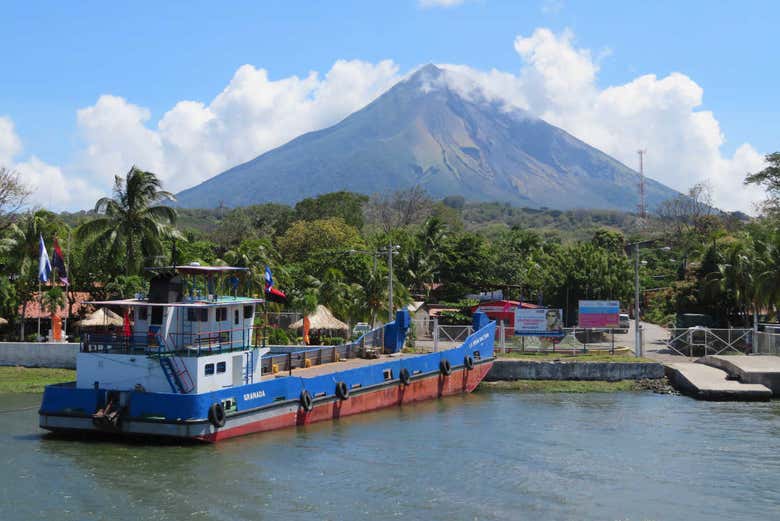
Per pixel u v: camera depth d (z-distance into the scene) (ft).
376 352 161.07
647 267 375.25
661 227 449.48
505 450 106.63
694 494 87.25
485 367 167.63
